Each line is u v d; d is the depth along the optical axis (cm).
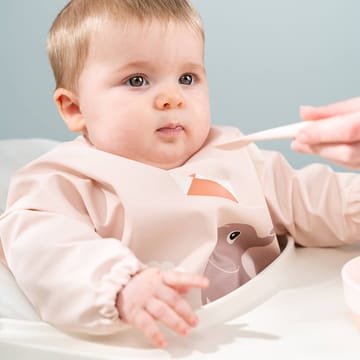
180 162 101
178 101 96
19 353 78
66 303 79
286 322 82
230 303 85
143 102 96
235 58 180
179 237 93
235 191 99
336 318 83
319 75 177
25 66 183
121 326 77
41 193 92
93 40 98
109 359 74
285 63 178
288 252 102
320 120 71
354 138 68
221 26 178
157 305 75
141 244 92
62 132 185
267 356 74
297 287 93
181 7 100
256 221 100
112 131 97
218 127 110
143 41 95
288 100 180
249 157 107
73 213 92
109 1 99
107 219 93
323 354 74
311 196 108
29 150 133
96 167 94
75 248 83
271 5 175
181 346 77
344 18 173
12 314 86
